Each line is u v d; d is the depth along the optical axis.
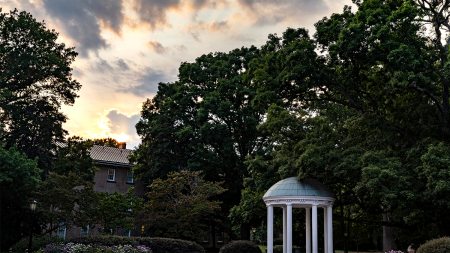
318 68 29.12
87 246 30.36
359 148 27.95
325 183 29.41
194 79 50.47
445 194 24.11
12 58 39.44
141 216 39.09
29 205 33.19
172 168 48.19
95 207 34.38
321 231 37.38
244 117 47.28
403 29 26.53
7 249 34.94
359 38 26.58
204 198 39.59
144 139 51.38
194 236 39.41
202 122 47.41
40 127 39.47
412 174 25.67
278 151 33.25
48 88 42.03
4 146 35.28
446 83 27.33
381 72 28.78
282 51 29.59
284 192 27.28
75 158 38.50
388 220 33.06
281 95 30.77
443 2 29.23
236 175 48.94
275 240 51.19
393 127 28.72
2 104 38.50
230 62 50.09
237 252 31.78
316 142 29.11
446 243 19.28
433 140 26.59
